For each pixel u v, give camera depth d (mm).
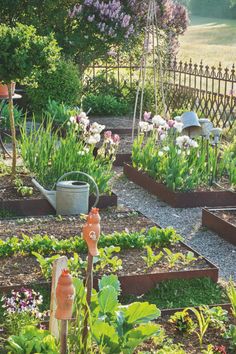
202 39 37688
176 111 15578
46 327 5379
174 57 18953
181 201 9570
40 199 8938
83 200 8727
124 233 7242
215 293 6562
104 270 6555
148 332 4707
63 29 18016
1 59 9227
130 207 9555
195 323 5668
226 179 10422
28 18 17828
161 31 19078
